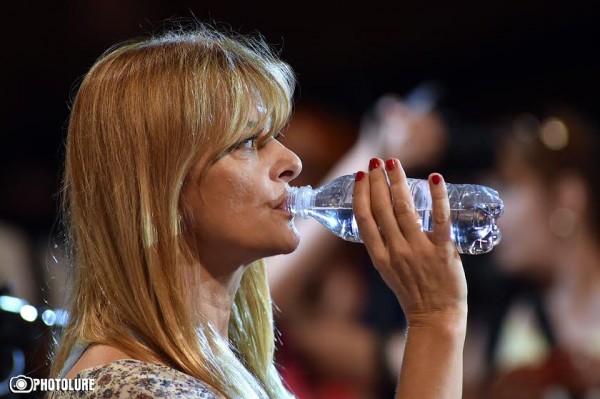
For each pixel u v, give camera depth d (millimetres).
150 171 3084
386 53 10281
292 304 5898
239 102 3098
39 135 10727
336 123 6324
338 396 5734
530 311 5926
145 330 3068
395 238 3092
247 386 3139
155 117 3088
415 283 3117
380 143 6109
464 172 6152
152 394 2785
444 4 10180
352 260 6008
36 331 3787
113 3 9867
